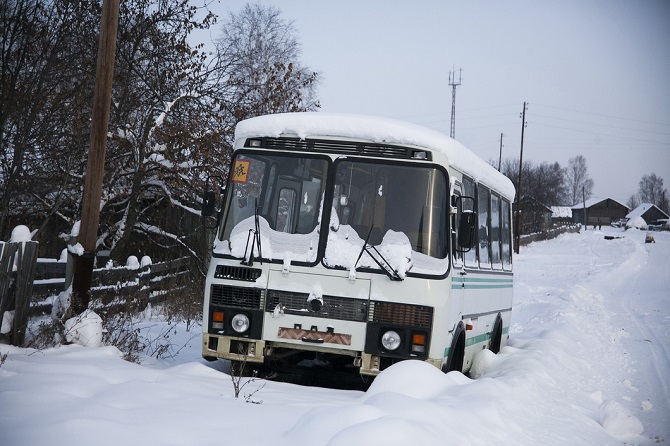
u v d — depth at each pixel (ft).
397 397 21.93
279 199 31.40
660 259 208.64
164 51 67.77
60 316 34.35
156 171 68.54
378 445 17.42
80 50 55.31
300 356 32.37
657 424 30.83
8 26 49.08
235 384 24.93
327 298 29.94
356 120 31.42
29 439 17.38
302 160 31.45
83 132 56.90
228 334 30.42
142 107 67.92
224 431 19.19
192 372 28.37
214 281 30.81
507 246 49.57
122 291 51.34
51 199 62.90
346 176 31.07
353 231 30.55
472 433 20.85
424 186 30.76
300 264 30.25
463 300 34.04
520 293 111.96
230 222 31.63
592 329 67.72
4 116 49.11
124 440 17.80
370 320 29.71
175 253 72.79
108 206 71.36
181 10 67.56
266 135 32.09
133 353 34.55
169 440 18.11
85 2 55.52
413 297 29.73
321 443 18.17
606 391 38.01
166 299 62.75
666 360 50.08
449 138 32.86
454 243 31.32
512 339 54.90
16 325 31.24
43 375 24.09
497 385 28.09
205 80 68.69
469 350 37.70
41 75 50.98
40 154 55.42
